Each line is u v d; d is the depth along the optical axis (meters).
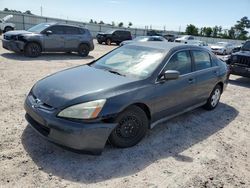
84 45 14.93
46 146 4.00
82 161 3.71
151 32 38.31
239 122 5.86
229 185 3.51
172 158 4.03
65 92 3.76
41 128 3.76
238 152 4.45
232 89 9.19
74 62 12.44
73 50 14.53
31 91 4.23
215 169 3.84
